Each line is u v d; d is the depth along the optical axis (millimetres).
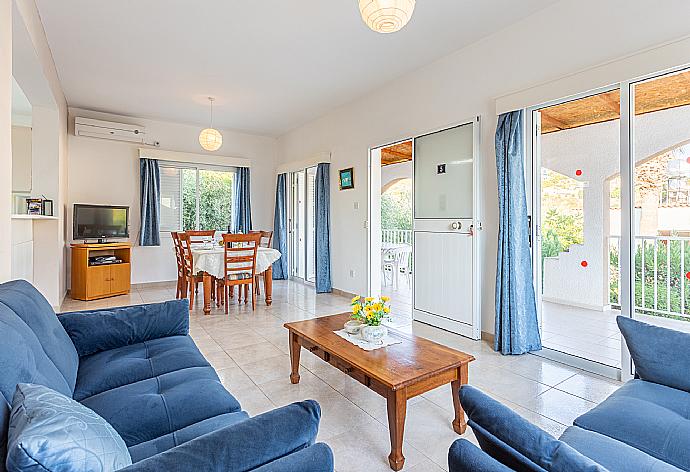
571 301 4406
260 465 741
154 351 1930
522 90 3037
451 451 780
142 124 6129
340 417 2094
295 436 806
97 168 5805
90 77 4402
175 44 3582
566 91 2752
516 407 2193
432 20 3105
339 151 5570
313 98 5133
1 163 1919
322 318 2746
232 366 2811
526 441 704
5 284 1587
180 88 4762
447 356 1984
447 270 3752
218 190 6957
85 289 5102
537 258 3205
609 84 2539
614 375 2592
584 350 3096
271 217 7492
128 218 5992
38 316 1474
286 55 3799
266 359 2955
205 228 6805
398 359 1938
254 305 4629
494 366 2814
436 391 2432
